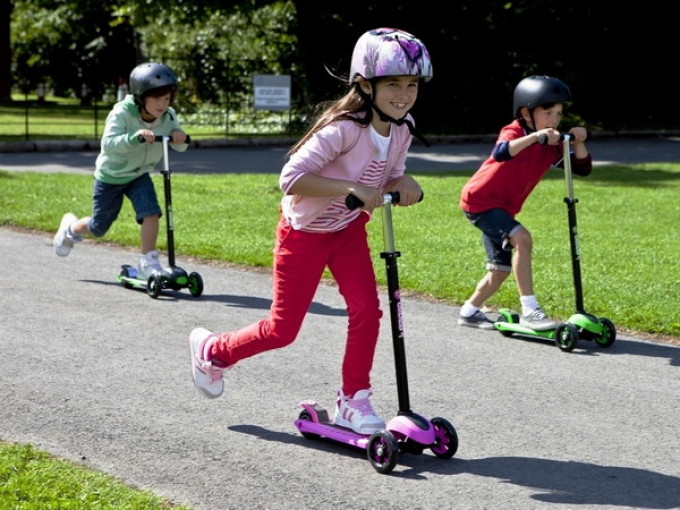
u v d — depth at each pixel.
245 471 4.43
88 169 16.86
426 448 4.66
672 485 4.38
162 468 4.43
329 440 4.84
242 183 14.89
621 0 27.31
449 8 25.84
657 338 7.06
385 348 6.58
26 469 4.24
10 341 6.52
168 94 7.96
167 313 7.47
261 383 5.76
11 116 31.36
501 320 7.19
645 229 11.59
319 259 4.59
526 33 26.48
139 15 24.81
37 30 41.69
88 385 5.64
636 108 28.61
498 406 5.44
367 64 4.30
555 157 6.99
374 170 4.52
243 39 26.34
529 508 4.10
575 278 6.86
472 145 23.62
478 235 10.95
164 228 11.09
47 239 10.52
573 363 6.36
